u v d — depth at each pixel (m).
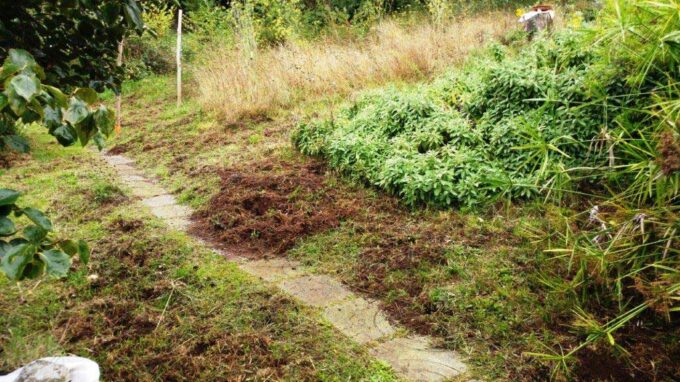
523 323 2.78
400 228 3.95
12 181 5.42
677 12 2.99
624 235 2.81
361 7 11.45
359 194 4.57
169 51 12.55
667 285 2.51
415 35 8.64
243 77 8.21
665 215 2.68
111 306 2.94
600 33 3.71
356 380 2.39
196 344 2.61
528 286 3.10
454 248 3.55
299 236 3.96
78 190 4.98
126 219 4.27
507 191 3.94
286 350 2.59
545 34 6.05
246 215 4.34
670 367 2.42
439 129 4.82
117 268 3.38
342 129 5.47
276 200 4.51
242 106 7.53
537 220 3.76
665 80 3.61
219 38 10.29
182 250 3.72
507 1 10.94
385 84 7.34
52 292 3.06
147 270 3.39
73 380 1.89
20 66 1.35
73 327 2.70
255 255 3.75
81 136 1.58
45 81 2.22
